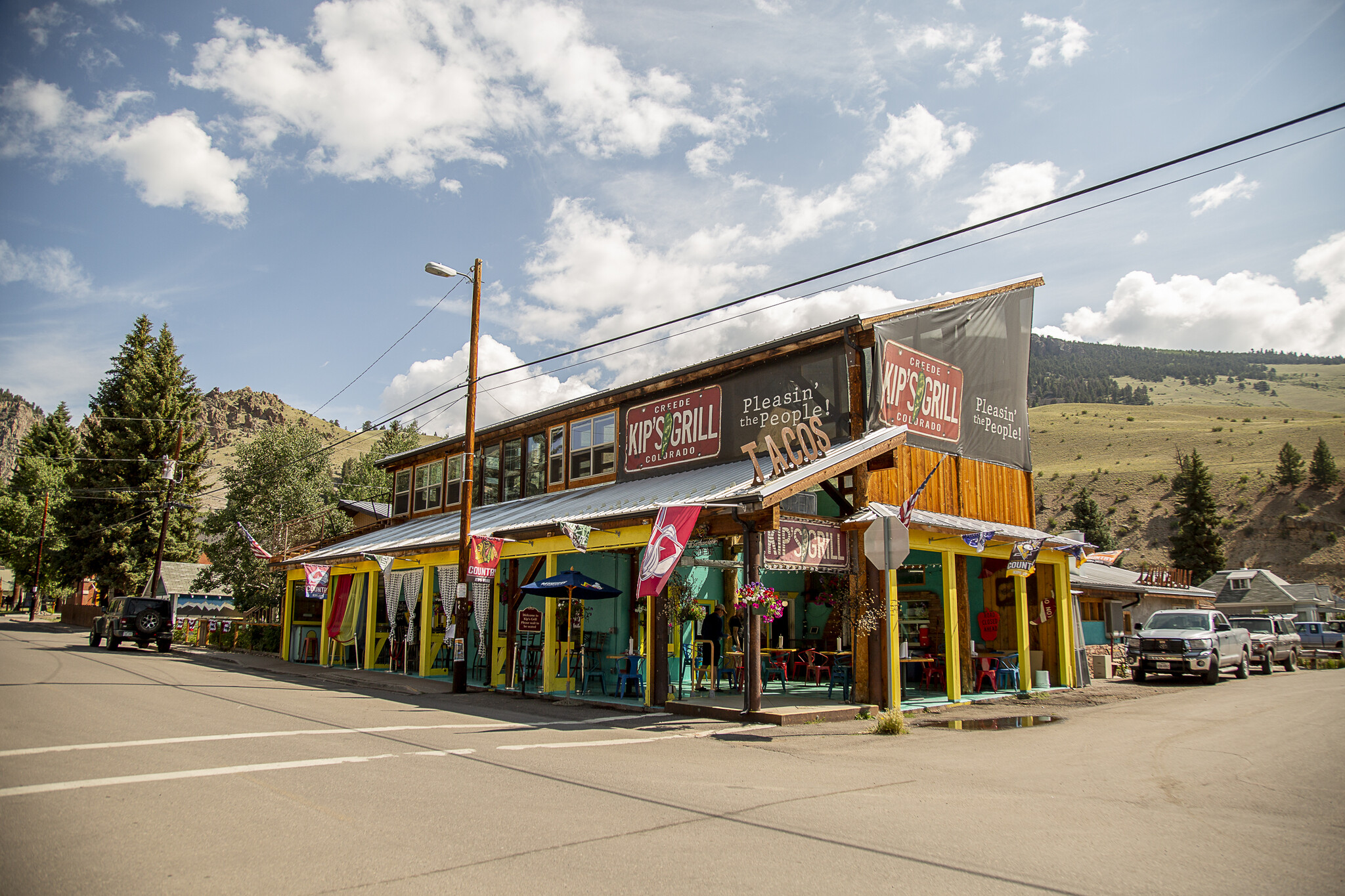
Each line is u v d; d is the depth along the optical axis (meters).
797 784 8.24
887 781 8.45
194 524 55.66
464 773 8.47
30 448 74.00
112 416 54.97
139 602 31.98
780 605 13.56
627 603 19.47
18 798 6.84
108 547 51.53
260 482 41.53
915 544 15.88
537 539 18.84
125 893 4.69
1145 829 6.47
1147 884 5.09
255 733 10.84
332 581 27.02
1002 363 20.45
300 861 5.35
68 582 53.16
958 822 6.66
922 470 17.19
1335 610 53.28
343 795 7.27
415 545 21.05
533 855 5.56
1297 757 9.98
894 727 12.11
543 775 8.44
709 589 19.42
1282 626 27.78
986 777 8.75
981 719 13.81
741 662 16.75
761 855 5.63
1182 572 31.11
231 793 7.24
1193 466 68.00
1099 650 26.34
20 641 32.41
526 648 19.67
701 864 5.38
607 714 14.59
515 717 13.73
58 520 52.50
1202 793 7.91
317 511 40.81
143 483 53.41
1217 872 5.32
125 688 16.17
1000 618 20.59
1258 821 6.78
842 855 5.66
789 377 17.58
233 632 35.59
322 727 11.66
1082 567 29.05
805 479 13.57
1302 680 22.84
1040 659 19.53
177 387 56.78
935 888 4.96
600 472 22.34
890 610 14.94
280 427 43.50
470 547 18.69
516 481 25.69
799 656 19.75
